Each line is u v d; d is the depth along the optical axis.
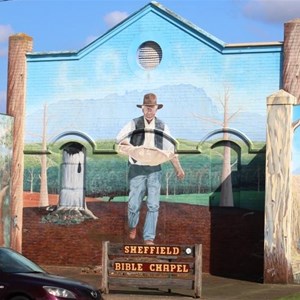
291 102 21.83
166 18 25.42
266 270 21.95
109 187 25.86
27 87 26.89
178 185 25.08
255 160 24.25
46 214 26.55
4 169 26.28
